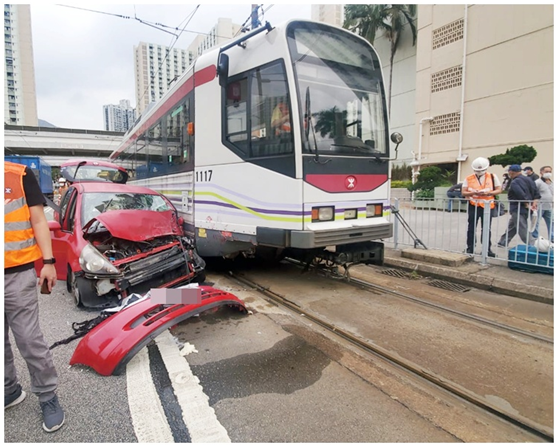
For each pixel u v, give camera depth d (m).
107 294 4.63
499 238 6.96
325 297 5.01
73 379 3.00
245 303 4.81
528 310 4.48
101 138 40.50
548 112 16.08
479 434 2.37
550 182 8.51
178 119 6.81
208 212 5.89
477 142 18.86
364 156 5.11
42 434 2.35
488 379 2.98
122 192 6.00
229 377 3.02
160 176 8.03
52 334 3.91
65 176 10.76
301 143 4.41
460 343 3.61
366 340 3.68
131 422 2.46
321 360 3.30
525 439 2.33
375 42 29.33
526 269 5.66
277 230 4.66
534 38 16.36
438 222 7.22
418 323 4.09
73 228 5.14
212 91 5.63
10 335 3.91
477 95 18.70
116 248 4.99
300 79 4.53
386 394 2.79
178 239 5.40
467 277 5.56
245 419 2.49
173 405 2.65
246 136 5.07
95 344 3.19
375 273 6.35
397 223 7.44
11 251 2.29
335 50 4.98
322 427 2.41
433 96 21.02
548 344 3.57
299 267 6.71
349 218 4.95
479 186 6.39
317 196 4.58
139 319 3.46
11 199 2.31
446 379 2.98
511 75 17.27
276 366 3.20
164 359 3.30
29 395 2.78
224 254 5.78
